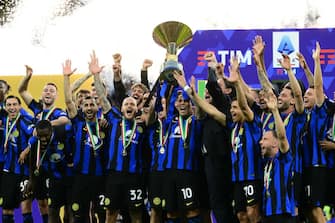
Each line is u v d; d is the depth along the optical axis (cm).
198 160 1925
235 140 1862
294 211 1775
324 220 1938
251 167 1836
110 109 2011
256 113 1919
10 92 2366
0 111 2153
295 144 1895
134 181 1950
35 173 2042
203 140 1889
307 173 1934
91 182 2005
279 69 2284
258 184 1834
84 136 2011
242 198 1844
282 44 2289
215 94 1920
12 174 2108
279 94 1950
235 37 2302
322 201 1922
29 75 2122
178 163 1906
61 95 2358
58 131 2031
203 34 2308
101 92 2011
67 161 2044
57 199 2044
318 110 1934
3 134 2130
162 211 1941
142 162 1975
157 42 1972
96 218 2186
